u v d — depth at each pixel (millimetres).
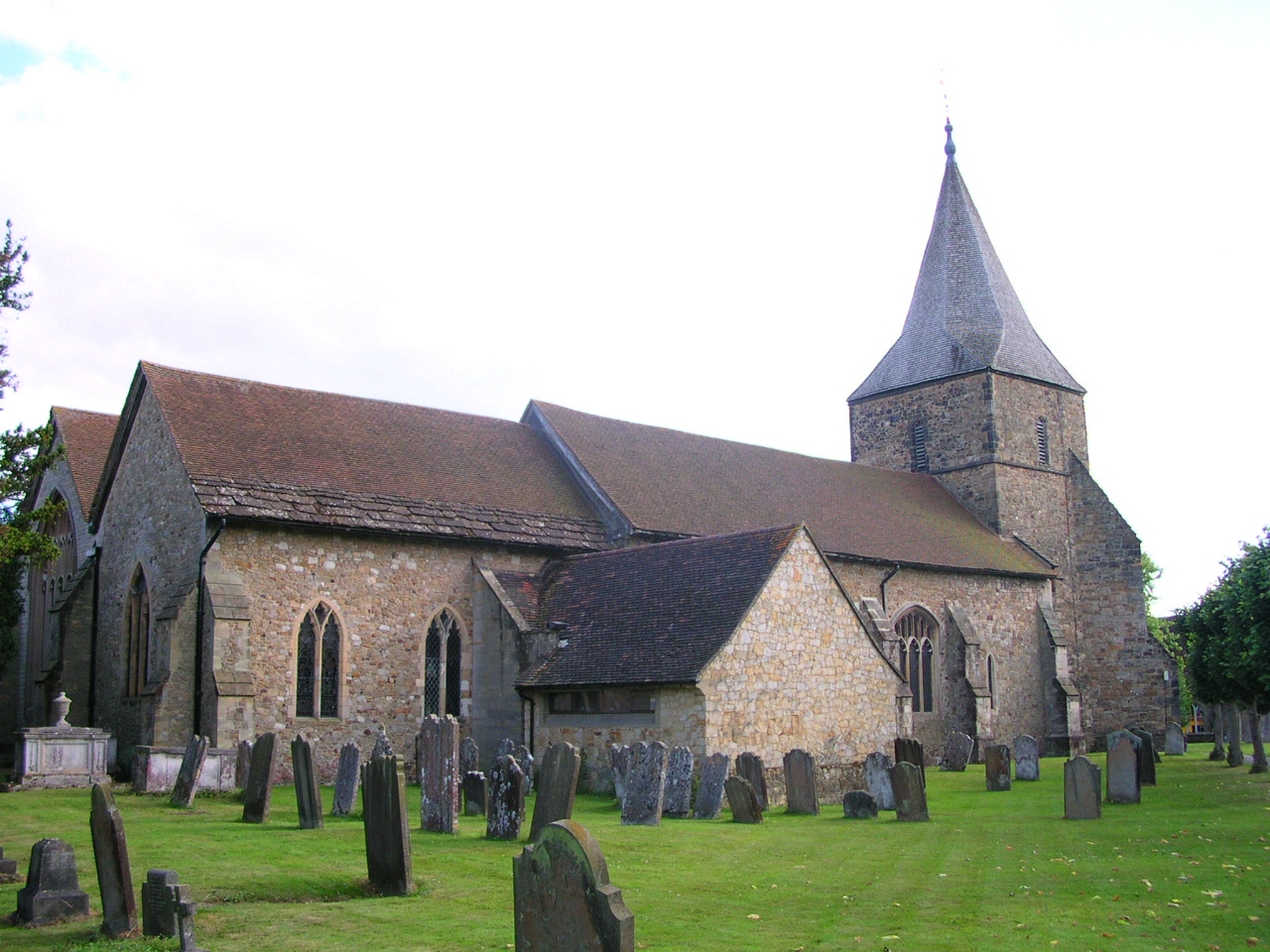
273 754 18859
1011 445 49562
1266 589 27531
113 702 30953
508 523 31984
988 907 12586
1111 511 50438
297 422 31812
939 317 51906
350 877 13656
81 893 11781
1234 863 15664
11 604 35656
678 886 13859
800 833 19031
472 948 10484
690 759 21812
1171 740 44750
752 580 25781
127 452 31828
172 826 17953
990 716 41781
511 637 29234
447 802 17641
